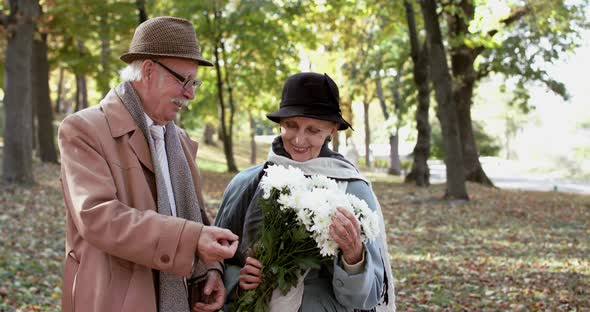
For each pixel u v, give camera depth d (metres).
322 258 2.40
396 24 22.19
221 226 2.77
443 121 16.25
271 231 2.40
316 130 2.63
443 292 7.20
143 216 2.19
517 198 18.42
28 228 9.77
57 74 42.66
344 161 2.70
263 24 23.05
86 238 2.17
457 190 16.38
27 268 7.26
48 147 20.83
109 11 17.05
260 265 2.44
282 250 2.41
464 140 24.77
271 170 2.44
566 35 21.95
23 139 13.99
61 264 7.77
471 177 24.69
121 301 2.21
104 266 2.22
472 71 24.03
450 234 11.59
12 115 13.90
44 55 20.58
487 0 12.65
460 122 24.70
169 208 2.36
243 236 2.63
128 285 2.24
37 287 6.57
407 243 10.62
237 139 49.19
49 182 15.12
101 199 2.18
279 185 2.37
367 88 32.94
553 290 7.29
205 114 30.66
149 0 18.34
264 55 23.94
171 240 2.16
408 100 26.17
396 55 25.78
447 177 16.47
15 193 12.83
